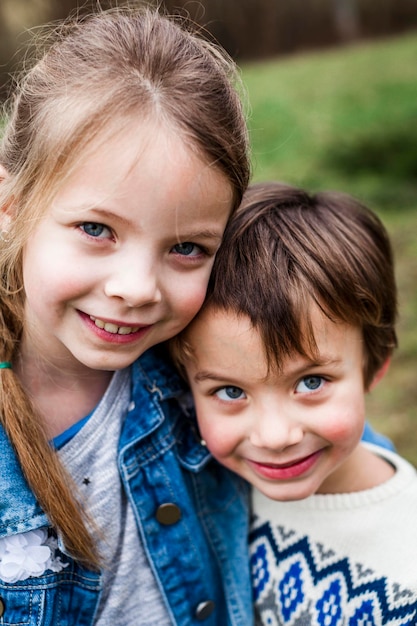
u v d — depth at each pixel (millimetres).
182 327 1176
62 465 1245
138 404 1330
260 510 1469
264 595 1423
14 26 8102
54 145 1062
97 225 1054
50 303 1109
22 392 1236
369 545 1335
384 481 1397
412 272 3877
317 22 11250
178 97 1056
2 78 4309
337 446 1267
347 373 1254
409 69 7867
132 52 1089
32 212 1101
